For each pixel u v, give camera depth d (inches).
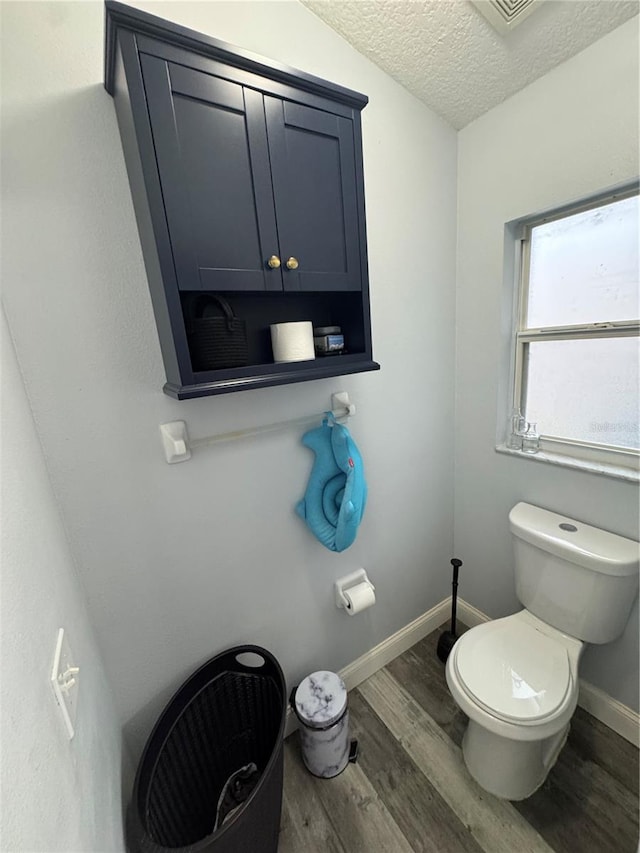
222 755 46.1
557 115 44.1
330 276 37.1
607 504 48.0
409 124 49.8
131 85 25.3
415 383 58.8
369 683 62.0
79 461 33.4
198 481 40.6
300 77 31.5
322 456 47.1
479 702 40.9
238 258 31.4
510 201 50.6
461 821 43.3
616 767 47.2
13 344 29.0
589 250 48.1
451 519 70.9
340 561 55.6
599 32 38.8
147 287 34.5
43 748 17.1
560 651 46.4
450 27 40.1
